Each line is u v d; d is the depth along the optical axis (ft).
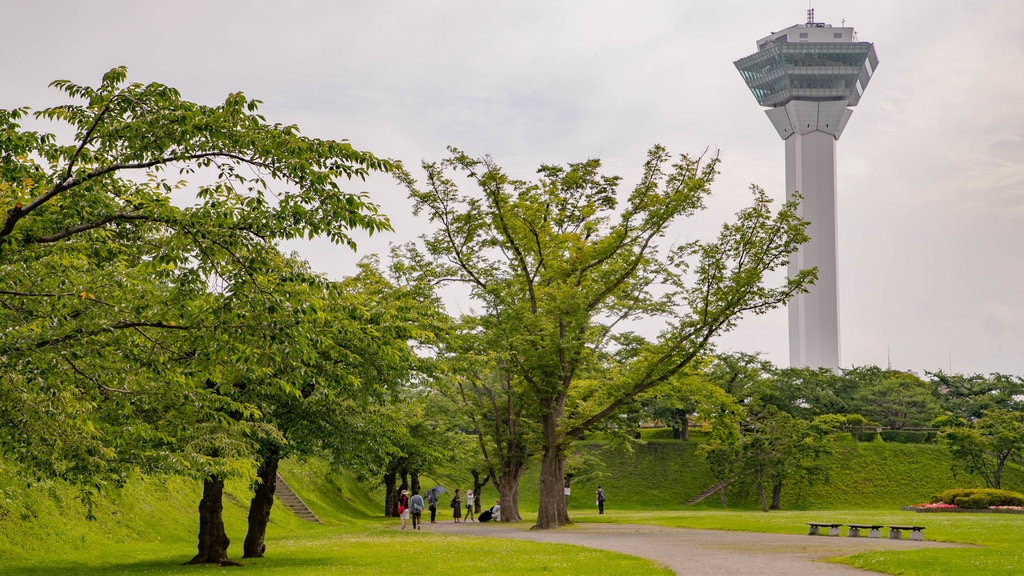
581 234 136.26
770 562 69.41
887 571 61.72
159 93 46.50
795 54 598.34
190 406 64.13
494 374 165.27
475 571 63.98
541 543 93.71
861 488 253.03
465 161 127.03
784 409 287.07
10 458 62.44
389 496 209.26
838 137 616.39
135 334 55.57
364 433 81.71
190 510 126.72
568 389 142.72
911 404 319.06
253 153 48.32
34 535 88.43
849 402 309.22
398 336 75.51
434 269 132.87
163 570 73.61
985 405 311.06
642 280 139.33
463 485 270.26
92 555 88.53
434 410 161.27
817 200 592.19
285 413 82.99
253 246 49.37
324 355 73.51
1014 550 71.26
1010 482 259.60
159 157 47.32
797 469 225.15
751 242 113.60
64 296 50.03
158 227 51.34
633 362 133.28
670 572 61.52
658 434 322.14
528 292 139.03
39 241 48.21
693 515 159.22
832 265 577.43
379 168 50.08
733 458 221.87
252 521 87.20
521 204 126.62
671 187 124.98
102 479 62.69
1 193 47.88
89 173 46.70
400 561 73.97
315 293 59.72
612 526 131.23
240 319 49.70
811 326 569.64
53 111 46.21
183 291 50.06
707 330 120.16
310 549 92.79
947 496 178.81
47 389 47.88
